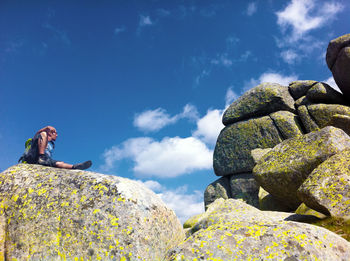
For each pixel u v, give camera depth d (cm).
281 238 358
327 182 694
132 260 354
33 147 709
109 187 417
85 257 359
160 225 413
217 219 624
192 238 389
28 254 374
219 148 2225
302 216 700
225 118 2294
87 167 740
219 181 2175
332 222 598
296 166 1000
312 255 332
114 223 379
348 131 1274
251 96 2181
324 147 949
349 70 1723
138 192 428
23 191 425
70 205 401
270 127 1973
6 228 400
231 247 357
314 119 1811
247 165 2014
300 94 2059
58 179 439
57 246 372
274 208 1305
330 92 1866
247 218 610
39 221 394
